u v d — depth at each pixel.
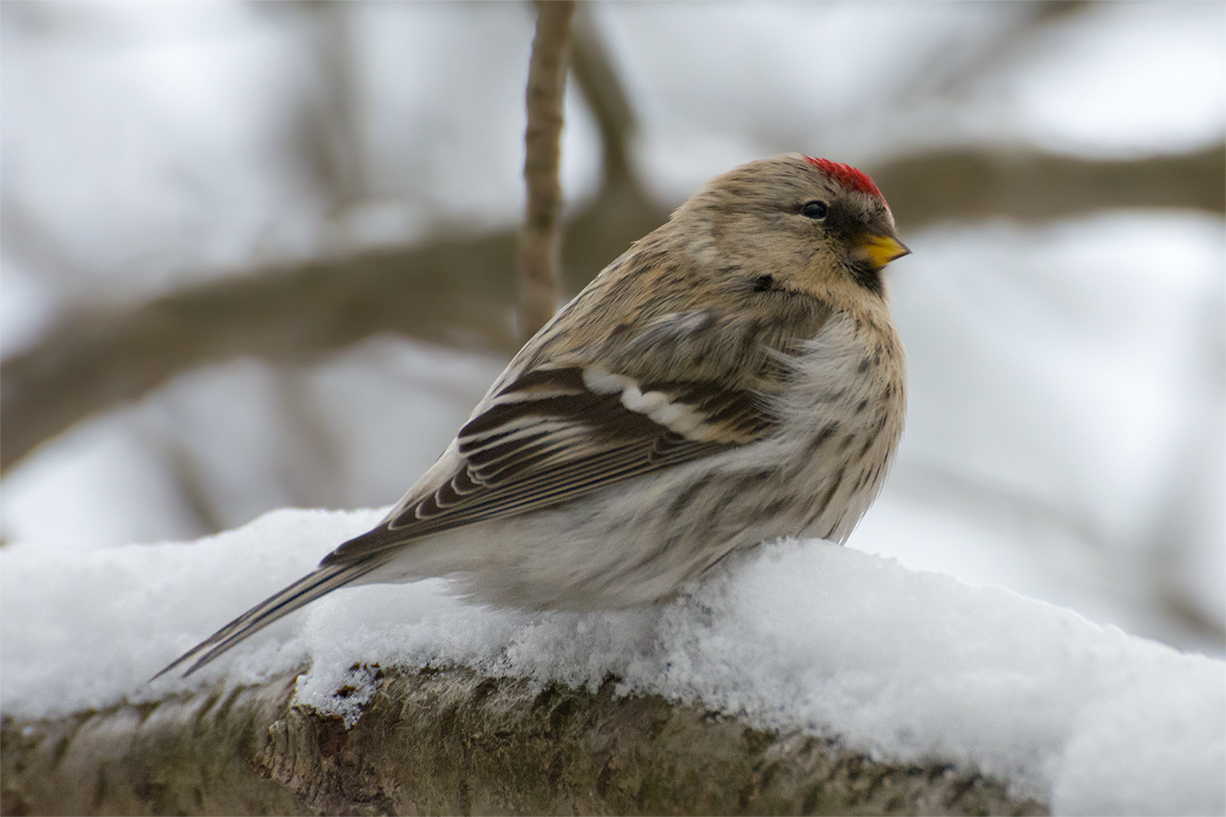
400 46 3.51
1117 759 2.66
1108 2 3.08
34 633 2.73
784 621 2.69
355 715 2.71
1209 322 2.94
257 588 2.73
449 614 2.72
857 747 2.68
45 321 2.93
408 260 2.92
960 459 3.35
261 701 2.72
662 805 2.69
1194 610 2.93
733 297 2.75
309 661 2.72
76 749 2.73
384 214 2.94
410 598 2.72
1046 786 2.67
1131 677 2.67
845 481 2.74
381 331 2.93
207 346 2.92
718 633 2.70
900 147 2.92
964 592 2.69
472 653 2.71
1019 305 3.38
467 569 2.72
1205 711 2.67
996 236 3.07
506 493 2.72
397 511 2.73
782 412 2.73
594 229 2.91
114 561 2.74
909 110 2.98
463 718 2.71
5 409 2.91
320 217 3.30
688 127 3.34
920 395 3.40
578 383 2.73
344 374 3.37
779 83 3.35
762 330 2.74
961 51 3.25
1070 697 2.67
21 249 3.32
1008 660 2.68
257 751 2.72
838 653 2.69
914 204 2.92
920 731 2.68
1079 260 3.33
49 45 3.14
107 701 2.73
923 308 3.44
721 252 2.75
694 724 2.69
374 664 2.71
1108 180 2.91
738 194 2.76
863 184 2.76
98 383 2.92
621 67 2.91
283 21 3.21
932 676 2.68
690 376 2.73
